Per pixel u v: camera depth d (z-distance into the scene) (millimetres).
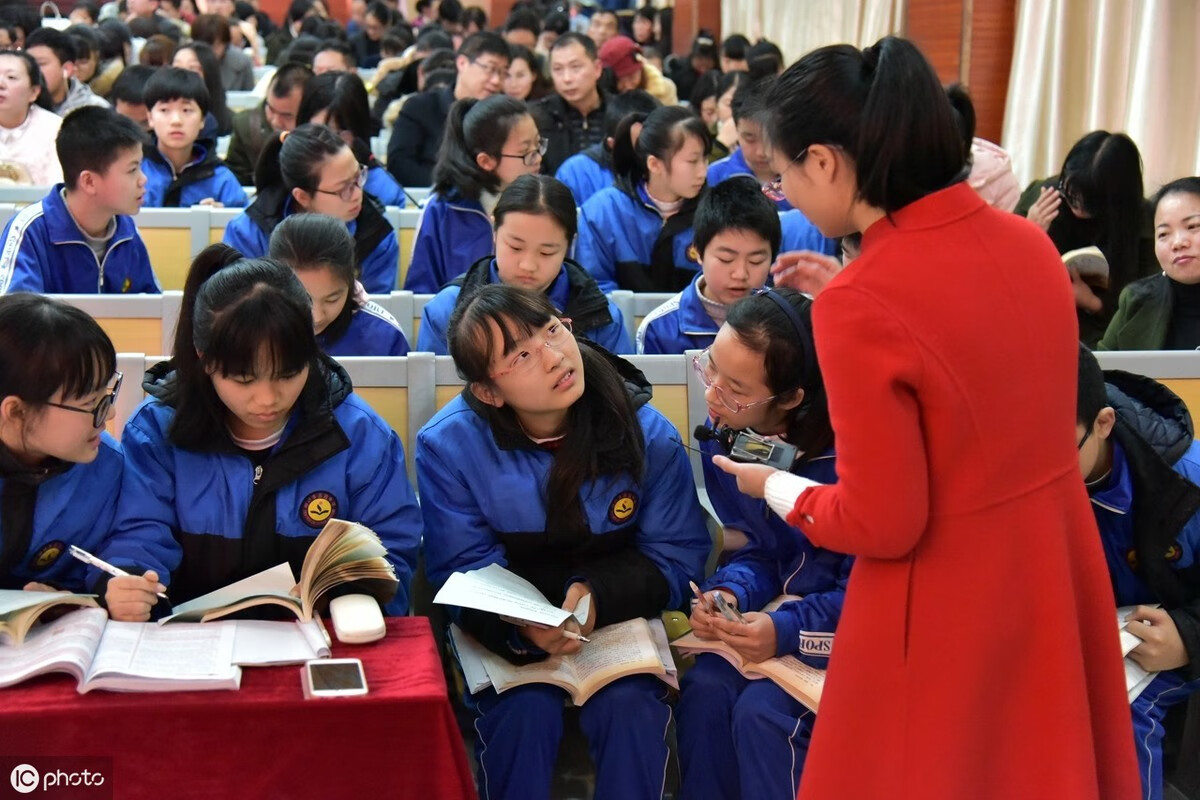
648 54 11289
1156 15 4820
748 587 2414
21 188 4801
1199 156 4844
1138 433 2299
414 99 6477
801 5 9828
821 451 2352
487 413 2457
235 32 10828
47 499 2143
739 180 3264
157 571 2195
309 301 2168
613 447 2432
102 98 7242
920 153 1575
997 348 1585
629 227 4410
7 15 8594
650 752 2273
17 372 1984
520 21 9141
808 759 1785
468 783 1847
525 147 4156
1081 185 3812
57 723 1698
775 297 2324
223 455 2281
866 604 1704
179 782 1753
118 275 3857
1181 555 2338
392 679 1843
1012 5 6020
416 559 2469
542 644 2289
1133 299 3518
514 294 2336
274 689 1790
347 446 2311
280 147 3910
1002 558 1625
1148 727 2248
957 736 1639
